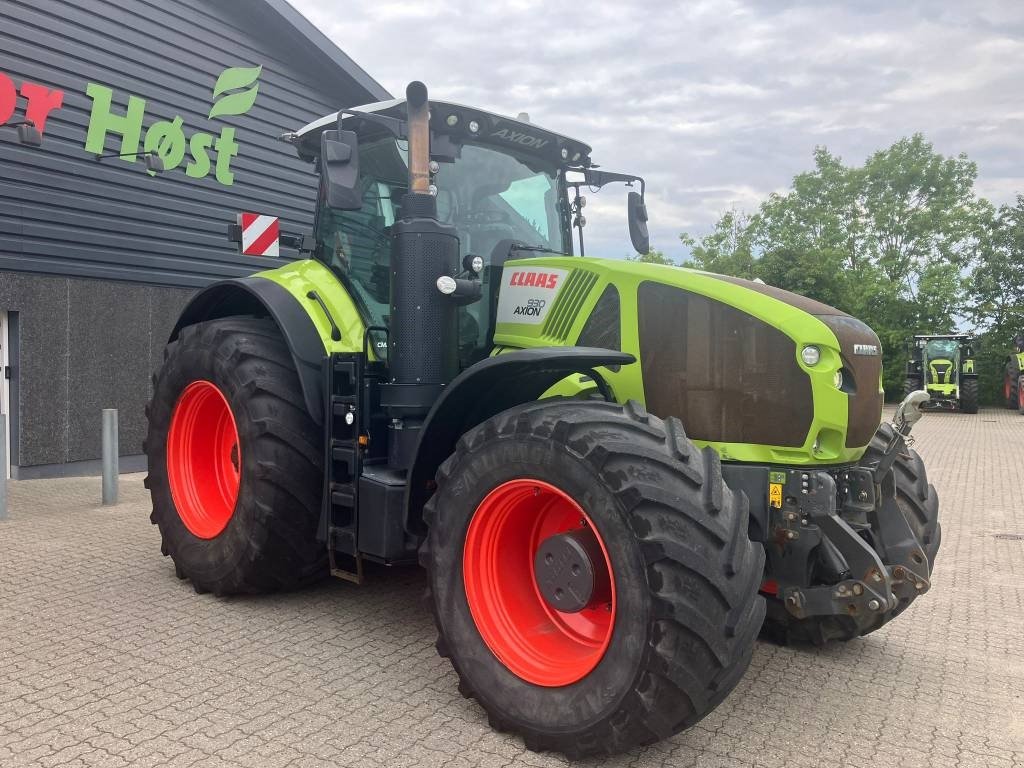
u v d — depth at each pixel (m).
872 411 3.32
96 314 9.02
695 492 2.65
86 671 3.41
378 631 3.97
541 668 2.90
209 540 4.44
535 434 2.88
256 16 10.48
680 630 2.52
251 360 4.29
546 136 4.29
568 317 3.64
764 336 3.20
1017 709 3.27
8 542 5.72
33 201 8.38
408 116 3.59
